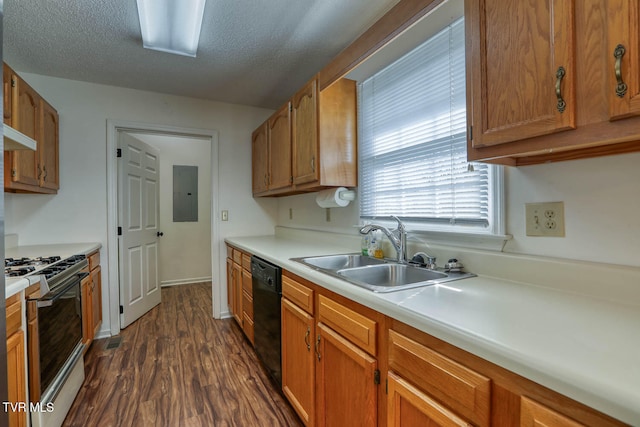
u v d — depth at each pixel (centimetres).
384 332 98
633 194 91
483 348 66
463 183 143
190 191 447
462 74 143
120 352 239
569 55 75
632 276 88
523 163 114
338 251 211
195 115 310
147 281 332
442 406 77
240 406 174
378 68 196
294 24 188
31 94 206
